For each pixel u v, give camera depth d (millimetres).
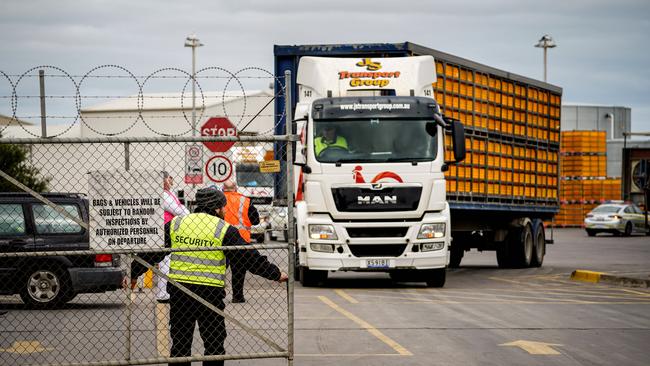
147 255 17891
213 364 18141
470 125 43625
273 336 24484
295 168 38188
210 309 17906
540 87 52062
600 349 22797
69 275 29812
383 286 39219
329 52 40688
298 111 38719
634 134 119938
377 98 36438
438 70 40938
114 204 17875
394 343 23453
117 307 30922
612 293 37000
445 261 36156
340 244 35531
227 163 42375
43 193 30109
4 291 29984
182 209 27375
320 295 34750
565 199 132750
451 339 24156
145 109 117812
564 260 60438
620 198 132125
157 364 19375
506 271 49625
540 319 28219
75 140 17781
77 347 22734
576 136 131750
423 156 35875
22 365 18078
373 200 35469
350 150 35781
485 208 45188
